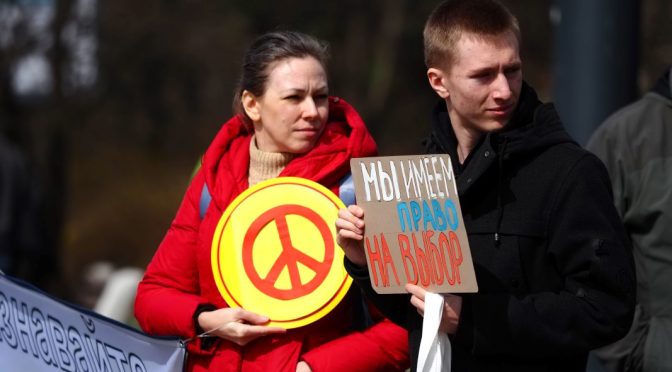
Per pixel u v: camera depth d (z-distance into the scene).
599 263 9.37
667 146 11.79
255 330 10.66
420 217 9.48
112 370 11.55
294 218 10.98
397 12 55.81
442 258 9.38
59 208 46.25
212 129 55.94
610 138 12.03
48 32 45.94
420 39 55.81
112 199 57.69
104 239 56.59
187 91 54.97
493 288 9.61
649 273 11.73
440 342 9.49
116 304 25.47
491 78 9.59
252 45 11.47
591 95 15.98
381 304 10.16
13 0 44.94
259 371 10.77
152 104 53.94
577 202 9.46
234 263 10.93
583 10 15.97
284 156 11.32
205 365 11.08
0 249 23.52
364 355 10.73
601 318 9.39
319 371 10.62
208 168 11.42
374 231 9.49
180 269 11.35
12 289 12.31
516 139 9.62
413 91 56.88
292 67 11.06
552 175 9.56
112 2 51.53
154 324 11.20
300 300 10.77
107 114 52.72
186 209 11.45
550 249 9.55
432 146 10.49
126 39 51.50
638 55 16.11
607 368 12.03
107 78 50.97
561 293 9.52
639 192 11.79
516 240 9.59
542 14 54.16
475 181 9.64
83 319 11.72
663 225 11.63
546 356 9.60
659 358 11.55
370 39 56.62
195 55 54.00
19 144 44.53
